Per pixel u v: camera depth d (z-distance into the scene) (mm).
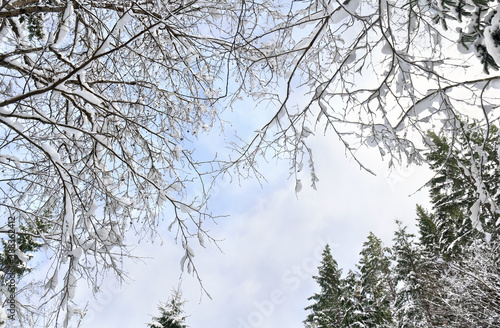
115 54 3795
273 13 4547
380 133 2713
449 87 2105
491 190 7113
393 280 16438
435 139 9508
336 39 2891
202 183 3789
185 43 4121
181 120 4664
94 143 3900
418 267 12312
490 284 7090
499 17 1033
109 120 3887
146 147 4602
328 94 2531
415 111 2305
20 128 2807
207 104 5008
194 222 3793
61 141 4449
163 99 4617
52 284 3229
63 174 3238
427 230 13812
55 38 2889
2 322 3299
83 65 2570
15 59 3234
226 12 4152
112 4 3680
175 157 4434
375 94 2441
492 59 1205
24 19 3420
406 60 2061
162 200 3762
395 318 14305
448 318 9023
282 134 2963
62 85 2891
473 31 1237
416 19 2297
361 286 17109
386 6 1987
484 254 7770
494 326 6762
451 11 1273
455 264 7789
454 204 11070
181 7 2799
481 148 1845
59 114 4711
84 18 3967
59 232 3736
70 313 3248
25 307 4551
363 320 15352
